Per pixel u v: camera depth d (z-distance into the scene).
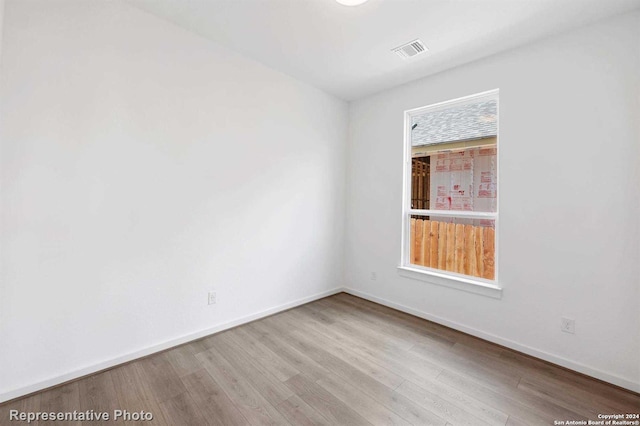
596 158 2.06
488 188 2.73
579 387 1.95
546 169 2.28
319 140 3.50
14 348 1.72
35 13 1.73
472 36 2.31
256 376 2.01
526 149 2.38
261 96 2.89
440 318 2.92
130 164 2.11
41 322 1.80
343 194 3.85
